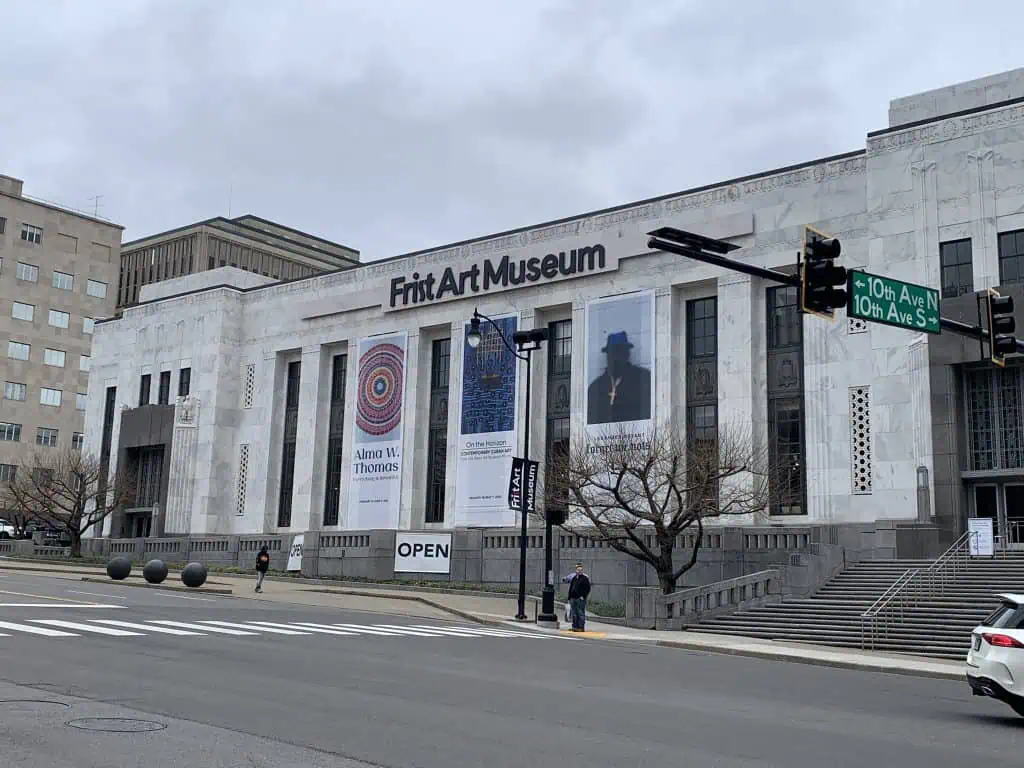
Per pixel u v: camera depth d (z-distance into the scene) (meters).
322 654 19.69
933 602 31.42
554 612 35.41
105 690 13.82
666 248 18.06
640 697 16.09
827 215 45.78
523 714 13.55
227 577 53.31
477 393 55.84
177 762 9.66
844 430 43.81
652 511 38.22
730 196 48.75
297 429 64.50
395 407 59.31
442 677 17.11
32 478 73.81
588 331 52.25
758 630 32.31
